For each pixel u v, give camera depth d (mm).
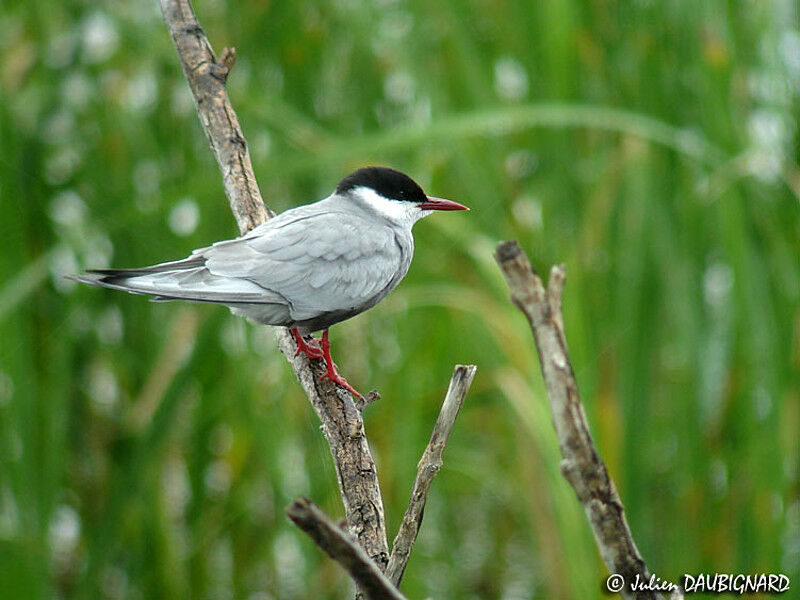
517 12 10805
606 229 10109
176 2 8766
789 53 10922
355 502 6715
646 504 9656
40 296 11031
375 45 11438
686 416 9914
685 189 10461
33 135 11234
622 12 10789
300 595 11984
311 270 8211
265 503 11805
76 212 11523
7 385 10523
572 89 10453
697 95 10477
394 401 10758
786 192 10008
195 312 10930
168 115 11703
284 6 11727
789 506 10188
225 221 11008
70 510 12375
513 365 9555
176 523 12219
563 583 9930
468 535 13133
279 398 10594
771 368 9500
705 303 10219
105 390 11938
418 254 11281
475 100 11078
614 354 9742
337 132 11844
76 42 11398
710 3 10336
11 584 10312
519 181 11180
